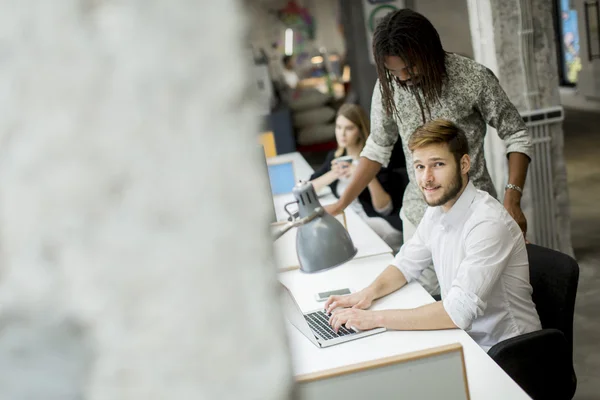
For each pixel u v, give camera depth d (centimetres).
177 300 27
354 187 285
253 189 27
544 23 388
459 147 204
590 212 526
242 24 26
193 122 26
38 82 26
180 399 28
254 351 28
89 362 27
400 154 361
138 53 26
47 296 27
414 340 193
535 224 407
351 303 223
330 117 942
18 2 25
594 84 941
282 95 954
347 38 808
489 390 163
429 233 228
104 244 26
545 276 211
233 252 27
